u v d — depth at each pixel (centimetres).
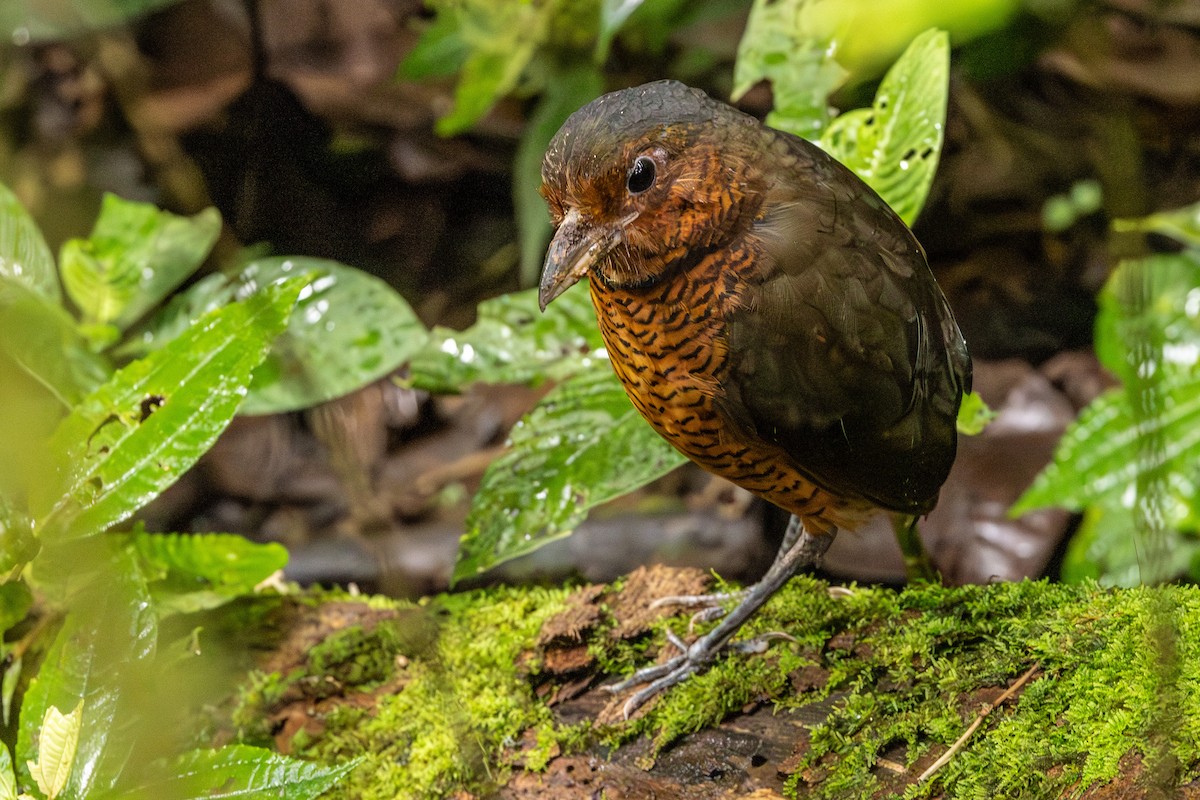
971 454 1037
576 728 633
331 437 920
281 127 1240
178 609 705
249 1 1226
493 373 763
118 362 896
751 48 779
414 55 1038
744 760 603
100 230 835
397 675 688
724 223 592
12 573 586
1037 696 564
